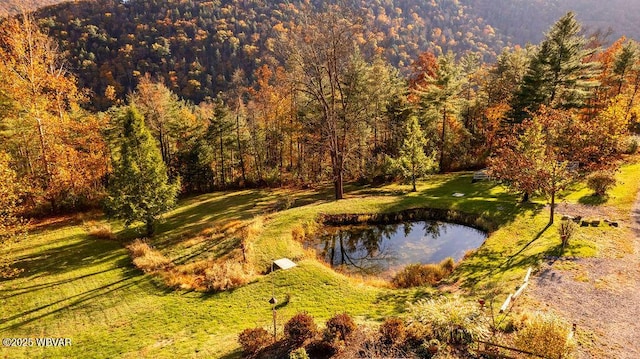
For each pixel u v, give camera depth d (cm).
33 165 3609
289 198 3712
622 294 1387
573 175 2191
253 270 2017
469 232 2505
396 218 2791
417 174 3606
